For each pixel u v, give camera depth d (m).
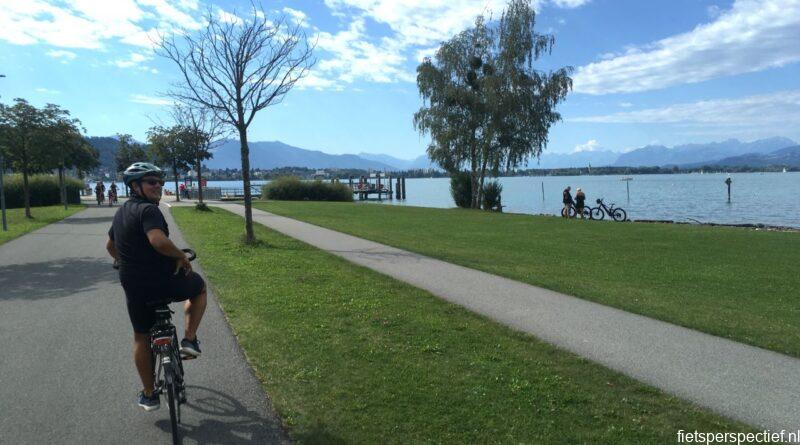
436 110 37.75
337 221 22.27
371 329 6.24
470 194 41.34
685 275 10.59
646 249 14.68
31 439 3.81
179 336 6.04
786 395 4.52
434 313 7.04
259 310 7.07
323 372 4.90
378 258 11.91
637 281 9.86
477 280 9.41
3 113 22.91
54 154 24.12
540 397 4.39
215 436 3.83
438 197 78.12
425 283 9.14
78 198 41.25
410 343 5.74
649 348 5.72
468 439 3.73
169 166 41.38
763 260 12.73
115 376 4.98
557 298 8.05
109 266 10.97
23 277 9.81
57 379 4.90
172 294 3.87
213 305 7.43
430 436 3.76
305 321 6.56
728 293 8.91
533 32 36.75
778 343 5.89
